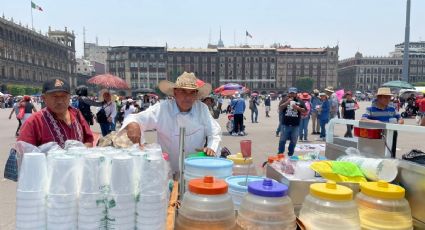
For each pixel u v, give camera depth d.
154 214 1.50
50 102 2.68
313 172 2.10
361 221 1.85
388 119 5.41
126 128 2.73
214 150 2.96
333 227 1.69
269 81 118.88
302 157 2.71
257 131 15.02
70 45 124.38
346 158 2.42
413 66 134.12
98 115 10.06
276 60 121.69
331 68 124.94
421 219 1.87
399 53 143.00
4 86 77.31
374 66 135.62
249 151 2.67
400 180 2.04
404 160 2.09
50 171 1.48
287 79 123.69
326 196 1.74
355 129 2.64
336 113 12.66
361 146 2.55
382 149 2.46
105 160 1.53
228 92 20.70
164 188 1.58
